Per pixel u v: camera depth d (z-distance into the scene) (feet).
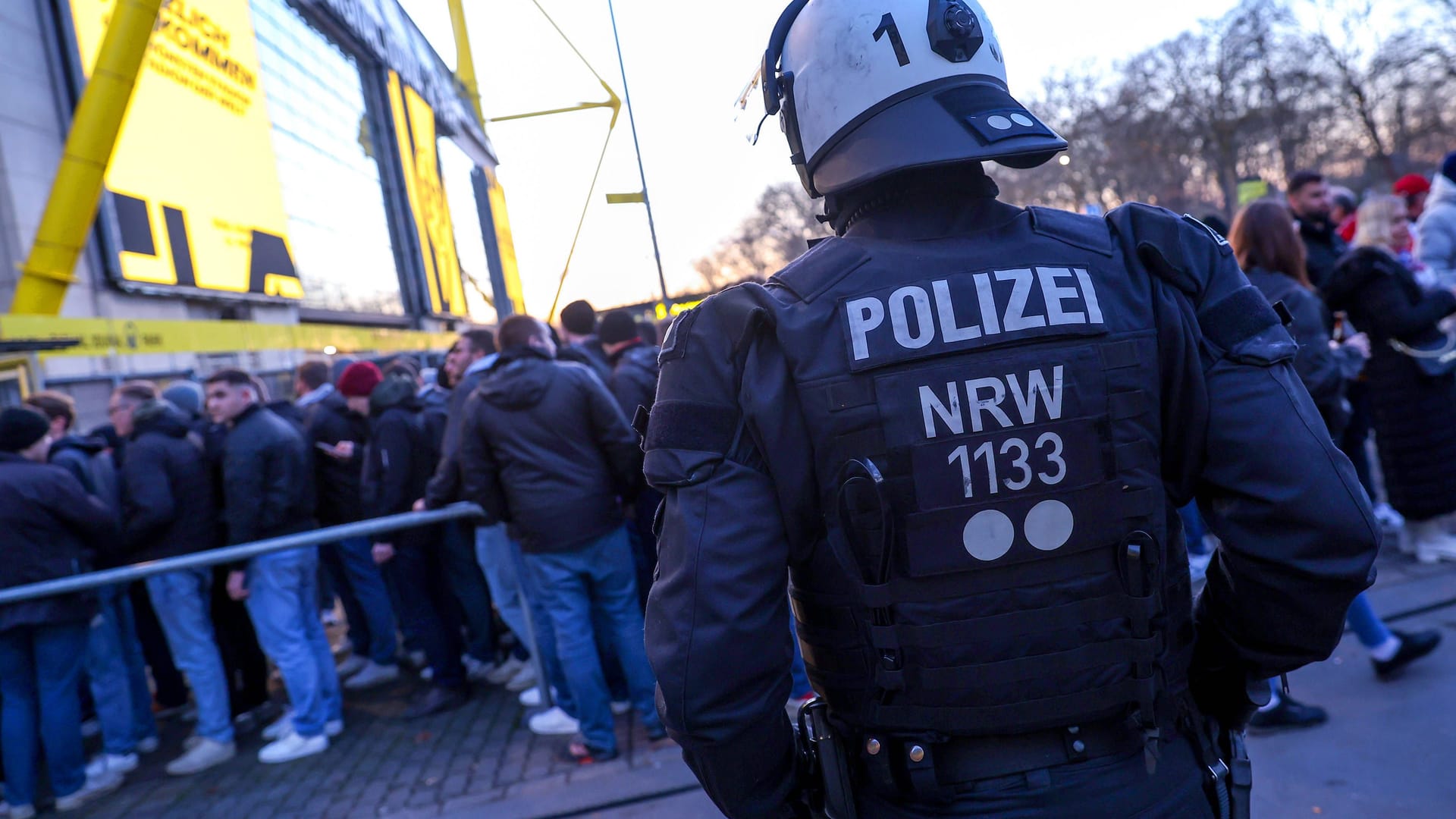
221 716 14.29
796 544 3.67
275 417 14.24
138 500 13.66
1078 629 3.48
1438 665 11.46
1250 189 27.76
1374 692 11.12
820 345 3.55
